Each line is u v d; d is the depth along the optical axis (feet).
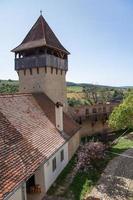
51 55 92.02
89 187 59.52
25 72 94.17
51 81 93.35
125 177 65.98
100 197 54.13
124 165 76.02
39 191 52.37
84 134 129.39
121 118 109.40
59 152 67.87
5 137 46.14
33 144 52.16
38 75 91.66
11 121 54.24
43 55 89.56
